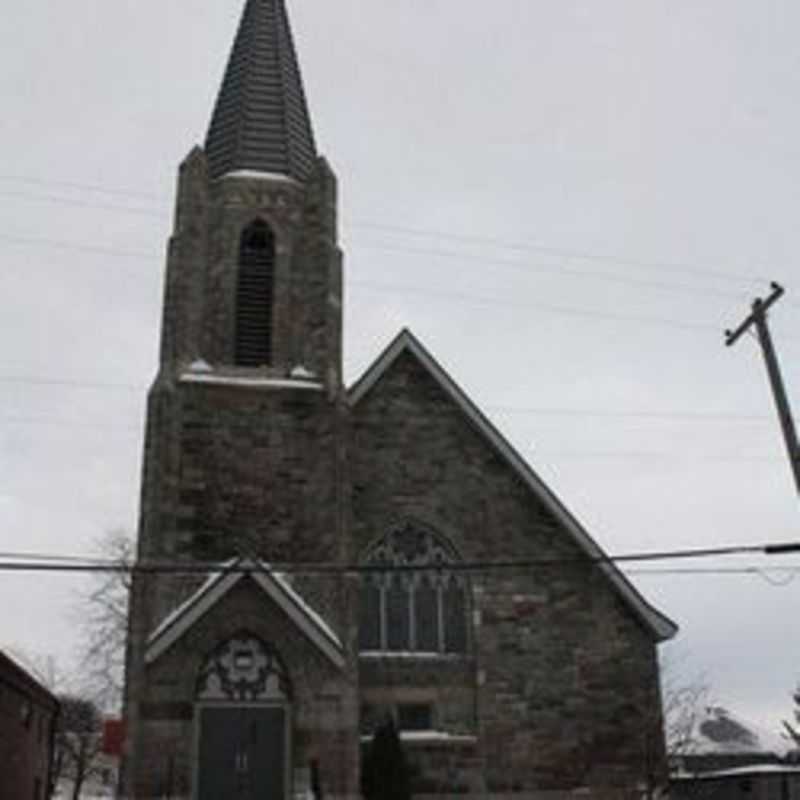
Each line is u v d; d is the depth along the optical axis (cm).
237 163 3031
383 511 2841
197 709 2439
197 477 2666
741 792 3506
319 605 2588
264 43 3281
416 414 2942
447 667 2756
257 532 2655
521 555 2883
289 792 2409
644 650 2866
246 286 2923
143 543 2562
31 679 3509
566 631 2838
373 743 2573
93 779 7525
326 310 2894
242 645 2492
